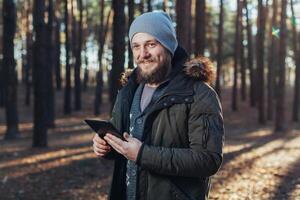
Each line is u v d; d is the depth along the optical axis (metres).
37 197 8.20
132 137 2.30
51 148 13.62
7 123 16.73
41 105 13.92
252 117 25.61
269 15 27.28
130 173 2.38
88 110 29.00
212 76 2.33
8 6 15.84
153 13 2.38
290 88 44.81
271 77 24.66
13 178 9.52
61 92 36.91
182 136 2.26
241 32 27.92
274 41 23.81
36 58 13.81
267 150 13.43
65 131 19.47
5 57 16.44
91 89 41.91
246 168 10.35
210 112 2.22
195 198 2.28
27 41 31.81
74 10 32.56
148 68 2.34
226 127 21.89
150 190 2.29
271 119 24.92
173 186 2.26
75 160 11.27
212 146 2.20
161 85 2.36
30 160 11.52
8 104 16.69
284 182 8.98
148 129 2.30
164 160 2.18
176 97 2.24
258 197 7.88
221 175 9.48
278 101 19.86
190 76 2.29
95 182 9.19
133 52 2.41
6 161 11.39
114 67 12.08
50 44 20.66
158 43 2.34
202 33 14.66
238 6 27.17
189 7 11.94
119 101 2.49
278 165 10.81
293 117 24.98
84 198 8.13
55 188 8.77
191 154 2.19
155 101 2.32
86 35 39.59
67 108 27.02
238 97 34.12
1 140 16.27
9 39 16.14
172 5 24.81
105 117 25.95
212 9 37.59
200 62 2.31
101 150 2.39
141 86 2.45
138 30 2.35
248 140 16.45
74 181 9.27
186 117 2.25
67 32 25.98
